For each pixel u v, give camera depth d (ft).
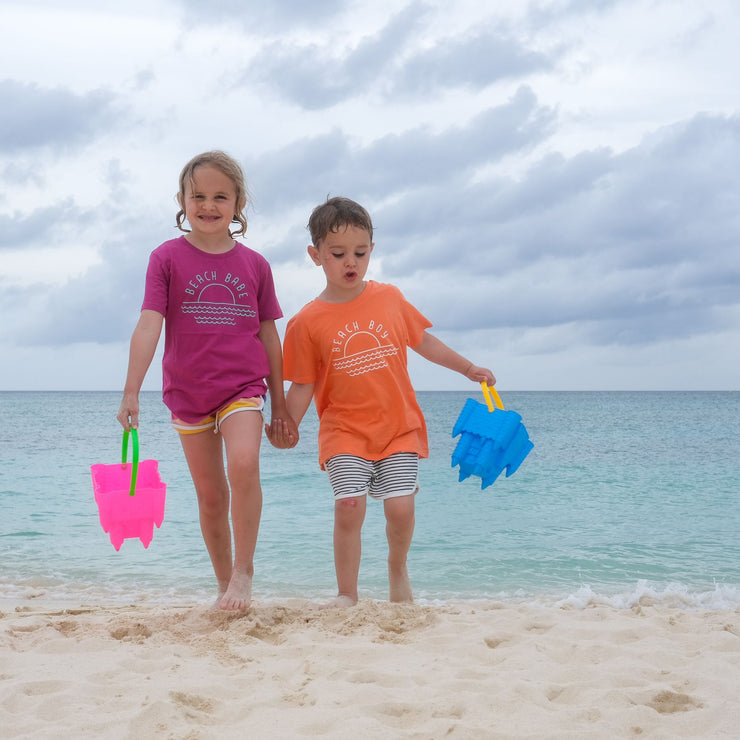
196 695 7.30
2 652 9.04
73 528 24.97
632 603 15.93
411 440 11.65
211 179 10.91
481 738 6.35
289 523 25.54
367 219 11.54
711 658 8.61
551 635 10.07
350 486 11.23
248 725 6.68
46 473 41.24
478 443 11.69
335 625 10.21
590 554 21.01
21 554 21.15
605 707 7.07
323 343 11.66
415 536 23.59
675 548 21.77
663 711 7.32
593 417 122.72
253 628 9.95
